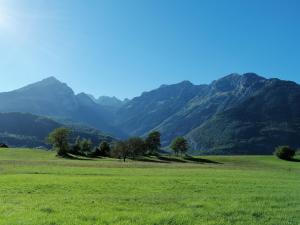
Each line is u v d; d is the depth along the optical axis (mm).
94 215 24656
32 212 25219
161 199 33156
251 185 49062
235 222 24266
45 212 25531
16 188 41062
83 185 44469
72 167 90125
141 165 113188
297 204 32438
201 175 68875
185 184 48344
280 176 72562
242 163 179375
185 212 26391
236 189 43875
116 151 179375
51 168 83938
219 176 67188
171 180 53812
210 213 26703
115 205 29312
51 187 42375
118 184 46438
